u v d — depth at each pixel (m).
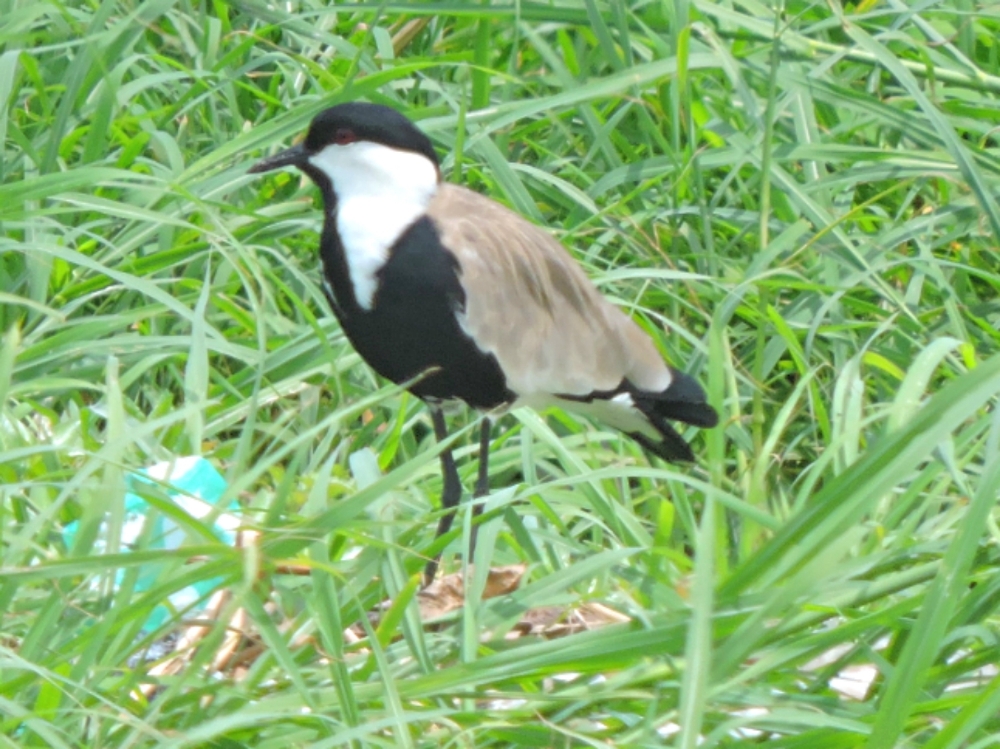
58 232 12.01
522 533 9.42
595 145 12.48
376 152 9.70
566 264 10.23
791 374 12.23
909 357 11.50
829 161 12.45
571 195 12.12
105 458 7.65
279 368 11.04
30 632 7.55
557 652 7.39
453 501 10.12
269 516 7.76
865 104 12.42
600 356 10.22
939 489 9.73
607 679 7.88
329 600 7.41
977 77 12.96
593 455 10.40
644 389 10.38
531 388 10.05
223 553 7.31
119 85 12.60
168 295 10.29
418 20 14.06
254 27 13.87
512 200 12.07
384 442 10.91
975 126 13.05
